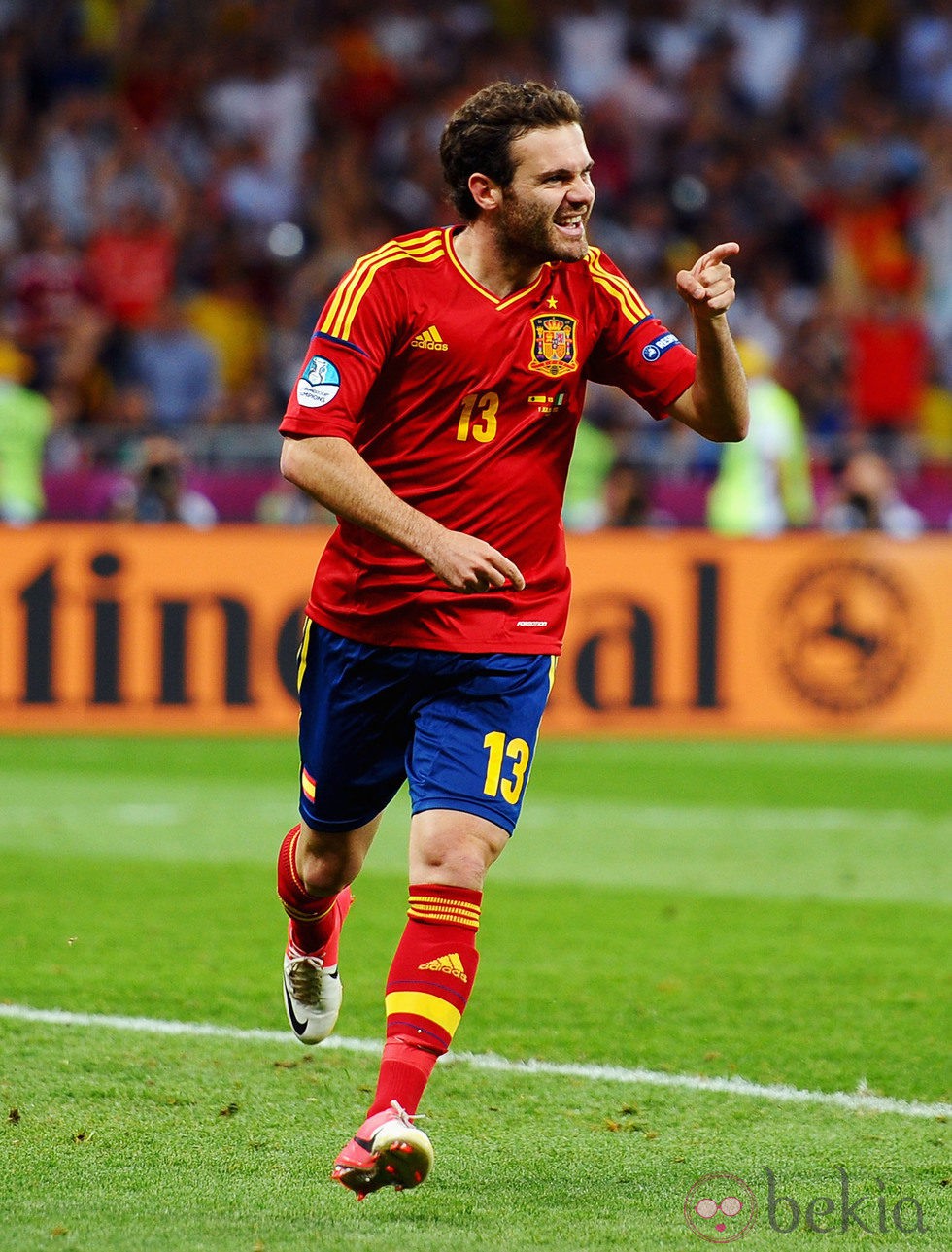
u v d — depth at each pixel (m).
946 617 41.84
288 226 64.31
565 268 13.15
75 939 18.45
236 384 61.69
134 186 62.84
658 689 41.59
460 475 12.88
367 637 13.09
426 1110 14.41
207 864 26.03
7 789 33.72
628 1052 16.22
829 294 65.00
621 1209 12.05
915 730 41.78
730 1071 15.59
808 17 71.19
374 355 12.54
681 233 65.06
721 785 35.00
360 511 12.20
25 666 41.22
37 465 50.53
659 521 51.25
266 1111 14.24
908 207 66.44
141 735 41.22
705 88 68.88
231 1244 11.12
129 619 41.31
